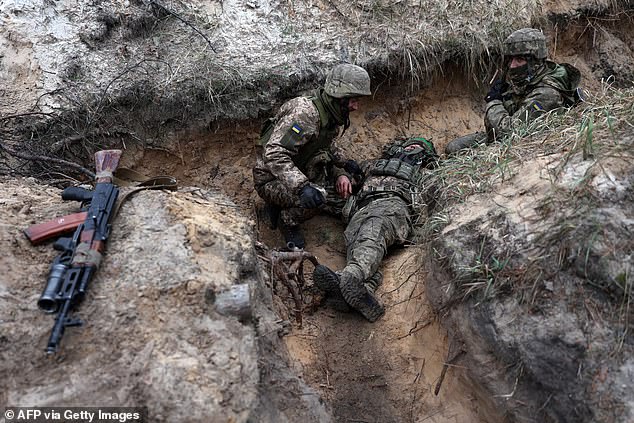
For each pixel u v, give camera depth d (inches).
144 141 179.2
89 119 172.4
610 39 242.4
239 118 183.5
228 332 111.9
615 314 115.4
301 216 176.1
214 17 191.8
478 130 214.4
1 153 163.6
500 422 129.0
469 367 131.6
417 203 167.3
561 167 131.7
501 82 189.5
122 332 108.0
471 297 129.3
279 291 153.4
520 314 121.5
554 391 116.6
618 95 154.5
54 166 168.4
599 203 121.5
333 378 142.7
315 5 201.0
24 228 125.3
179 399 102.0
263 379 114.9
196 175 186.4
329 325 152.6
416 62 198.1
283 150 163.0
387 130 205.6
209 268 119.8
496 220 132.3
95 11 185.3
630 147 129.5
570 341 115.5
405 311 151.0
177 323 110.7
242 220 137.6
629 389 111.4
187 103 178.7
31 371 102.6
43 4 184.1
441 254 137.5
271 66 186.4
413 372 142.7
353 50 194.9
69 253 116.0
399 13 203.8
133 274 115.5
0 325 106.2
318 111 166.9
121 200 127.7
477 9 209.9
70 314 108.6
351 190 183.0
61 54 178.4
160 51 182.9
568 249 119.8
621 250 116.7
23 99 172.9
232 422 102.6
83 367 103.5
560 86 179.0
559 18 228.1
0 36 179.6
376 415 138.2
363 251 156.9
